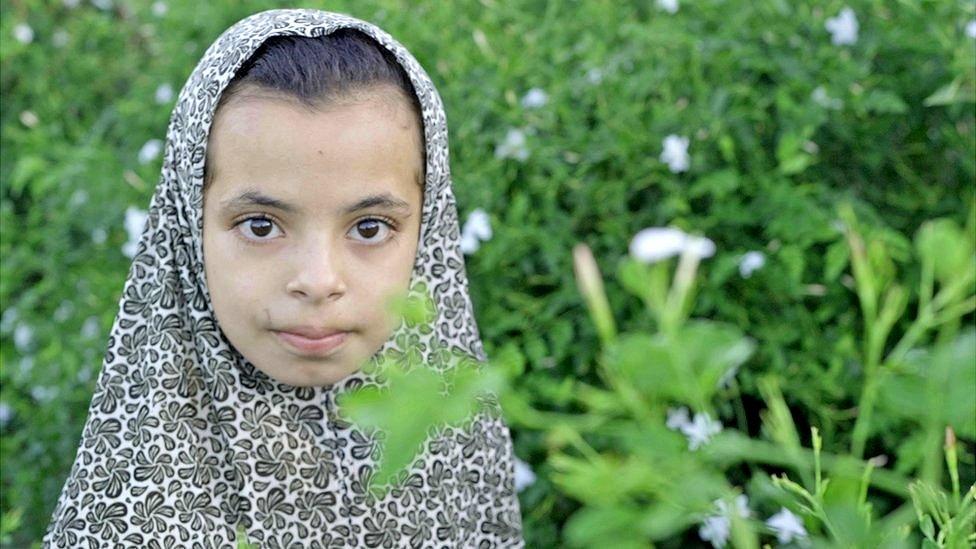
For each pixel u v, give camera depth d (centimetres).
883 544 116
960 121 245
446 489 175
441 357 148
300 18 161
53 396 280
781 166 236
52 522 169
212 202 154
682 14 260
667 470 112
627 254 246
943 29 234
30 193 323
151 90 298
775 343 239
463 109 255
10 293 307
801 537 155
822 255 250
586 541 106
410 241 158
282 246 151
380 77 154
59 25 348
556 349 242
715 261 246
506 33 270
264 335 154
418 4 273
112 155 292
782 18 248
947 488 221
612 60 251
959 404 115
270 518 164
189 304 164
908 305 238
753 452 116
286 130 148
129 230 278
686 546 241
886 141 245
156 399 163
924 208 245
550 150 248
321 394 167
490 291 251
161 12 308
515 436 246
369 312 153
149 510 161
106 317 275
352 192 149
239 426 163
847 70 238
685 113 246
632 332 240
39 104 326
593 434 238
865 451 239
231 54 155
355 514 168
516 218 245
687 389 113
